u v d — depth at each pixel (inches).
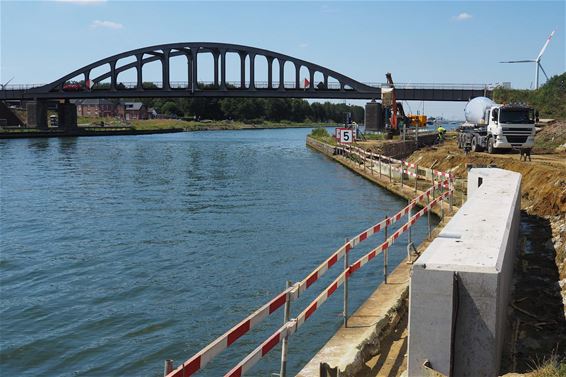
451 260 241.1
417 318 232.8
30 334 472.7
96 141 3887.8
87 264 688.4
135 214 1032.8
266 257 701.3
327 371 272.2
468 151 1530.5
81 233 869.2
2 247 780.0
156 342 451.8
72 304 546.3
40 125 4830.2
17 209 1094.4
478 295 229.1
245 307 524.7
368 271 615.2
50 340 459.2
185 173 1796.3
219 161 2279.8
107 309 529.7
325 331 446.6
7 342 456.4
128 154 2669.8
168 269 658.2
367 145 2160.4
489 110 1518.2
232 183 1513.3
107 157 2470.5
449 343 229.8
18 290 592.7
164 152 2824.8
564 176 817.5
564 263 513.7
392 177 1380.4
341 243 771.4
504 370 303.7
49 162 2187.5
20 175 1717.5
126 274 642.2
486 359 230.1
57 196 1274.6
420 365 233.5
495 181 546.3
